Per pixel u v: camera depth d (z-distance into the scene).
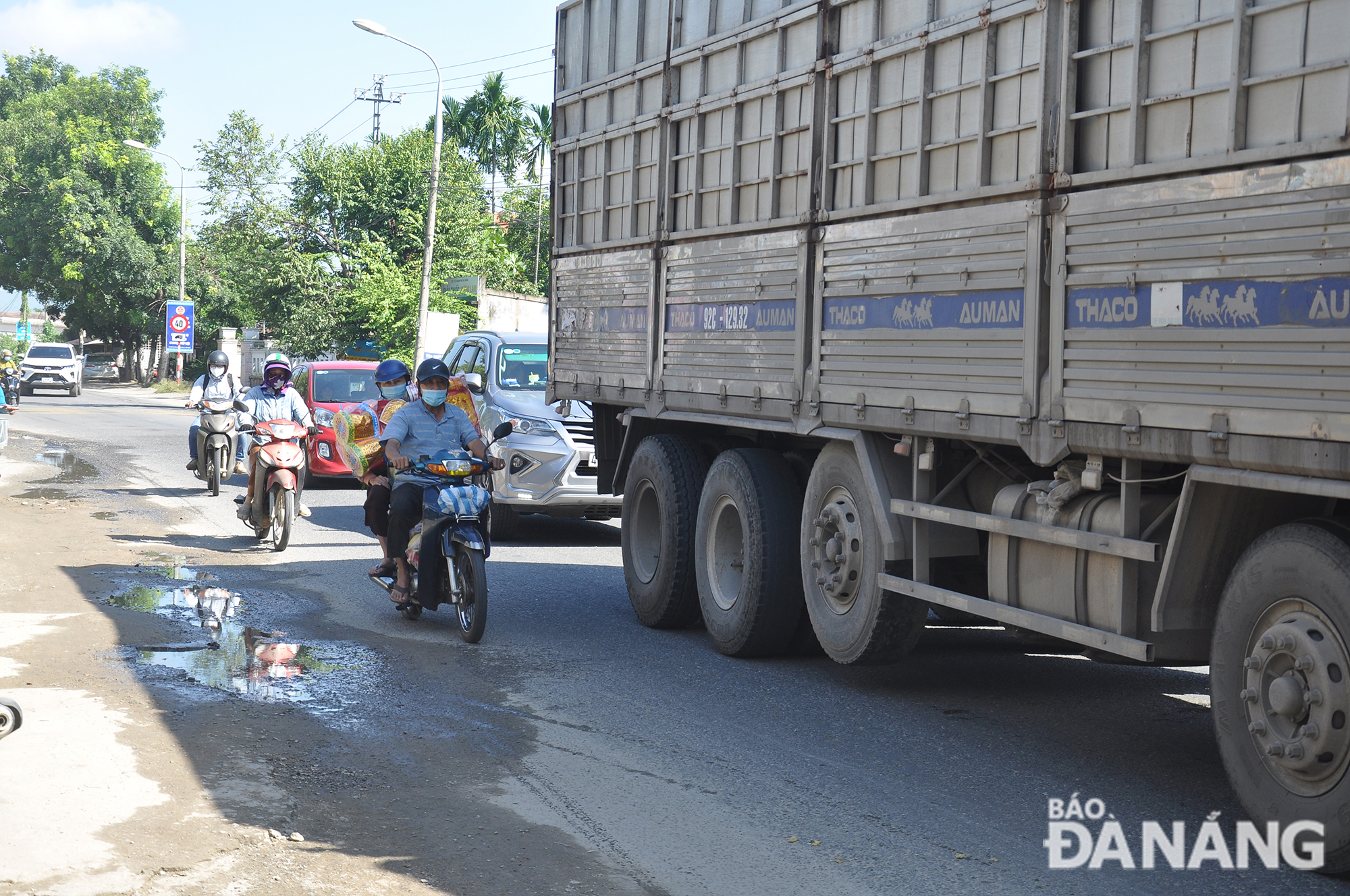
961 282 5.95
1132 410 4.96
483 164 67.62
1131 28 5.09
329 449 18.50
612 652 8.24
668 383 8.70
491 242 50.66
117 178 71.31
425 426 8.93
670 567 8.80
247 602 9.52
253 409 12.75
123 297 72.31
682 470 8.88
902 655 6.96
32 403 42.41
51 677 6.88
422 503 8.86
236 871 4.26
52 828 4.55
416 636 8.57
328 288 44.75
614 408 10.07
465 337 15.22
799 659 8.18
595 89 9.78
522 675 7.50
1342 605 4.26
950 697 7.14
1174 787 5.50
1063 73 5.38
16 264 72.12
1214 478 4.62
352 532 13.93
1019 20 5.67
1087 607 5.40
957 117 6.07
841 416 6.88
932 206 6.20
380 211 47.69
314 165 47.94
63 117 73.50
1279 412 4.33
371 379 19.73
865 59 6.71
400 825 4.81
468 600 8.38
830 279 6.97
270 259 45.94
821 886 4.36
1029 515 5.75
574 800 5.21
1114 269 5.07
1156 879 4.44
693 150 8.40
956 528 6.52
